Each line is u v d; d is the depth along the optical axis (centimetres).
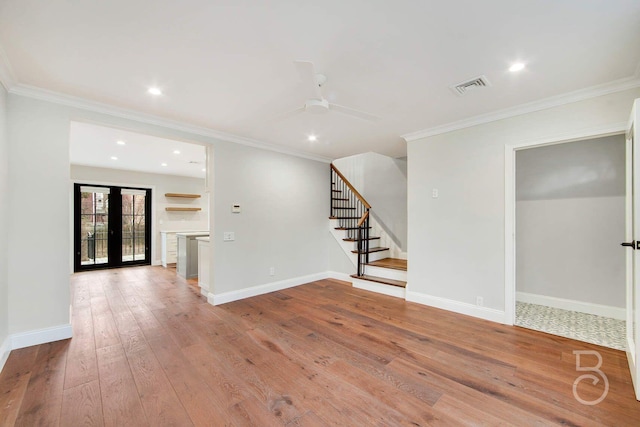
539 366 225
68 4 151
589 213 348
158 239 718
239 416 170
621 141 330
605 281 337
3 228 233
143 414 171
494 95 266
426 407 178
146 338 277
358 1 149
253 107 297
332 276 547
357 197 563
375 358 238
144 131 324
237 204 410
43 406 177
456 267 345
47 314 264
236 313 350
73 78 235
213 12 159
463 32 176
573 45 188
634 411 173
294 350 253
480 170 325
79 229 623
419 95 267
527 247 391
